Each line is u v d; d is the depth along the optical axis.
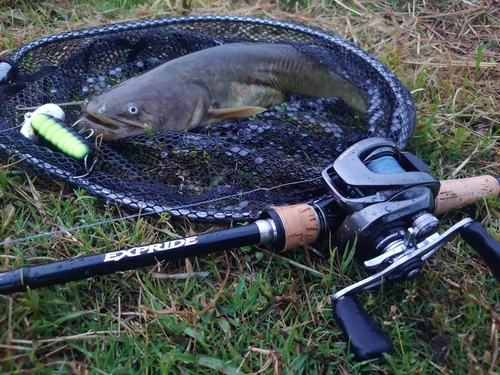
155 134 0.38
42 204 0.35
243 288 0.32
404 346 0.29
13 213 0.34
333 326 0.31
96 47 0.45
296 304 0.31
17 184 0.36
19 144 0.36
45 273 0.27
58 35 0.45
